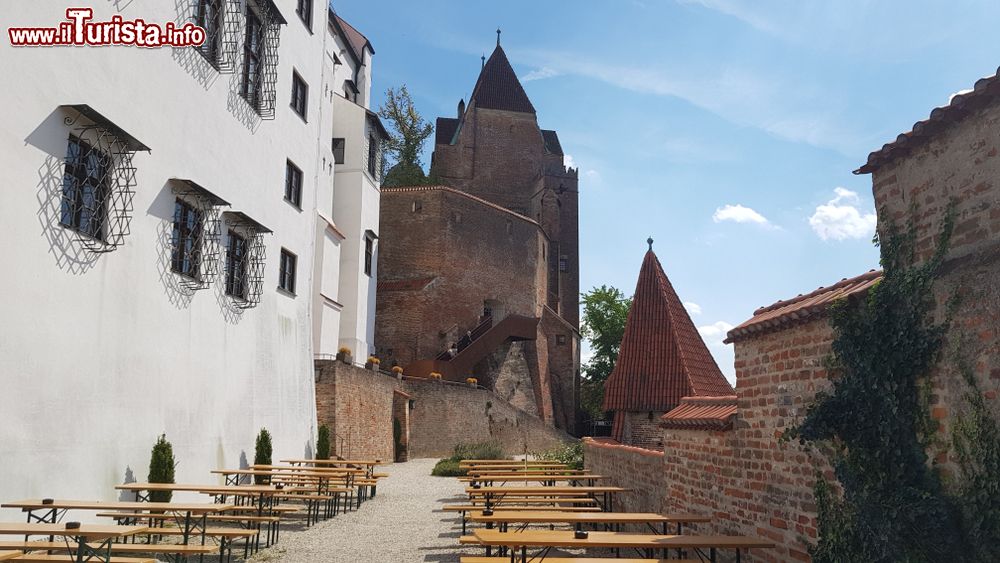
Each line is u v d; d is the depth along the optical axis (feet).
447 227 166.09
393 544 37.93
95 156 40.98
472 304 169.48
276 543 38.19
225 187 57.11
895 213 19.43
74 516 37.14
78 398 38.27
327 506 47.83
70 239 38.27
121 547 27.89
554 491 39.73
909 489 17.67
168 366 47.73
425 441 117.29
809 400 22.49
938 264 17.60
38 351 35.53
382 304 161.48
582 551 37.29
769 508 24.90
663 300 65.51
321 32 82.79
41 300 35.94
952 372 16.84
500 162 241.96
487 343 155.74
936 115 17.31
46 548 24.32
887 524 18.17
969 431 16.20
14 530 23.06
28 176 35.35
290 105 72.02
